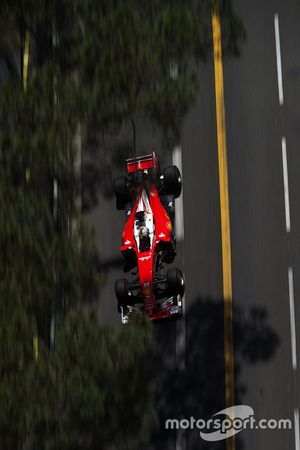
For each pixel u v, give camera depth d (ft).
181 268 333.01
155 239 302.04
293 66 371.97
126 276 330.34
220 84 368.48
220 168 350.02
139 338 270.87
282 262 328.70
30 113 302.04
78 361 260.21
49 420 249.75
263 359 312.91
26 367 256.93
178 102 316.40
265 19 388.78
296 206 338.95
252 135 356.38
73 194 328.08
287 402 305.32
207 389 310.65
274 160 349.61
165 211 317.42
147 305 296.51
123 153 352.28
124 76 308.81
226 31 369.71
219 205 342.64
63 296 286.46
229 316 321.52
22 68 338.75
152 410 283.59
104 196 348.59
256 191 343.87
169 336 319.88
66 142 306.14
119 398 265.54
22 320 260.42
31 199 285.23
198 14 353.31
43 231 281.74
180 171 351.05
